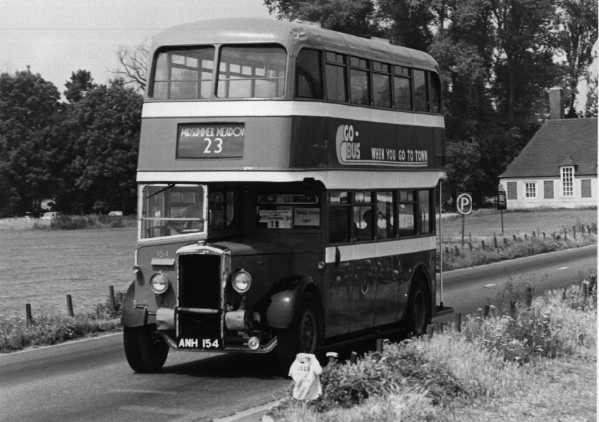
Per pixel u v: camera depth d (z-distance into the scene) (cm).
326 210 1645
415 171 2011
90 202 12069
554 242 5700
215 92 1594
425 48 10069
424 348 1405
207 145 1587
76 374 1645
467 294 3091
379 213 1862
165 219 1581
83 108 11919
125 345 1614
